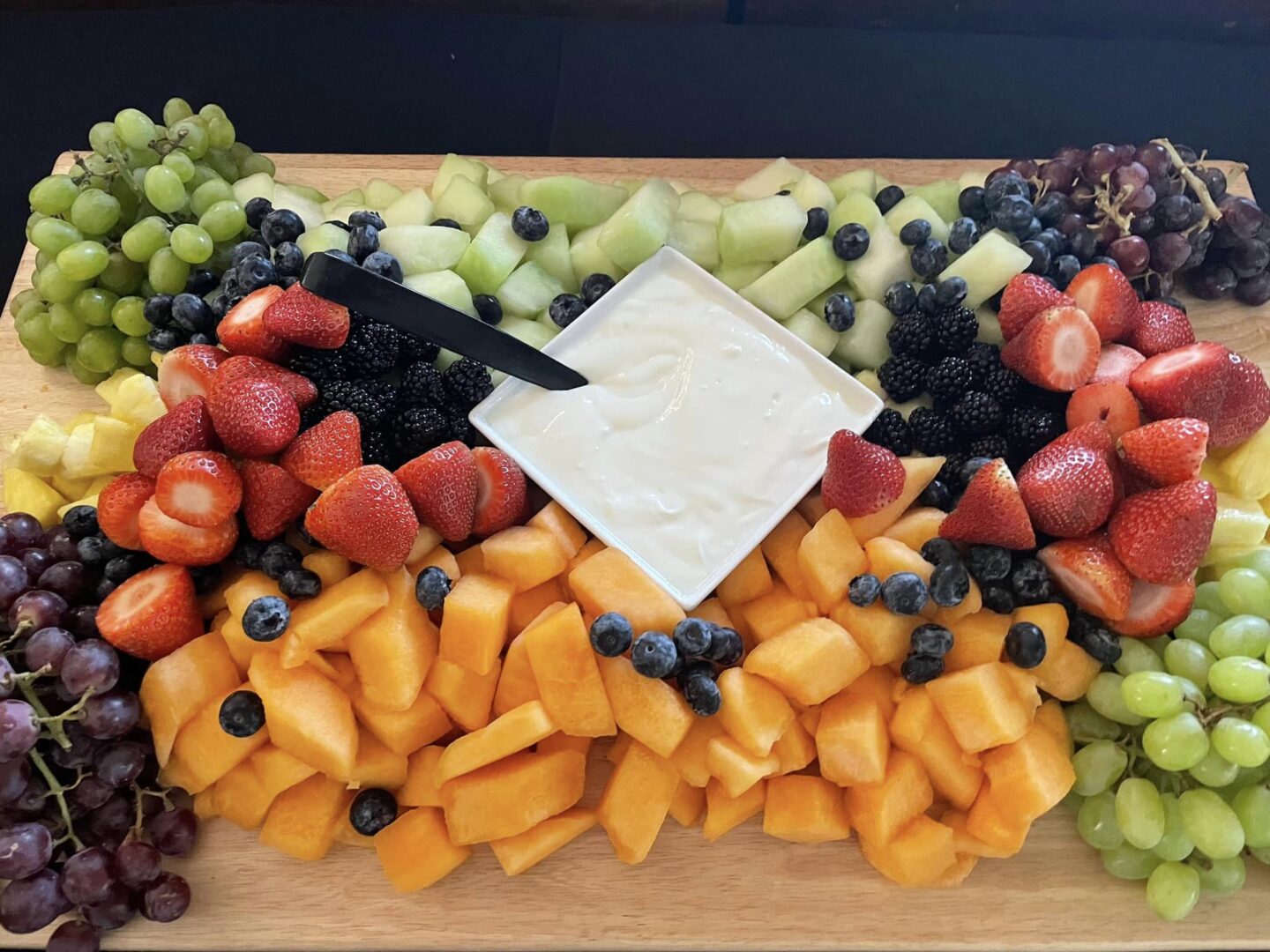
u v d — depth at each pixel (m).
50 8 0.64
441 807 0.38
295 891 0.38
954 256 0.46
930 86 0.63
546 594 0.40
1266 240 0.48
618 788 0.38
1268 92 0.62
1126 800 0.37
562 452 0.41
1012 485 0.37
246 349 0.40
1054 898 0.38
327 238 0.45
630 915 0.37
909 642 0.38
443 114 0.63
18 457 0.42
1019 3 0.64
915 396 0.43
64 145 0.62
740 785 0.36
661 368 0.43
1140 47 0.64
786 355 0.43
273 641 0.37
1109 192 0.47
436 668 0.38
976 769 0.37
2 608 0.37
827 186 0.49
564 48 0.65
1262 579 0.39
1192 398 0.39
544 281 0.46
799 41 0.64
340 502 0.35
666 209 0.46
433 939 0.37
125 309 0.45
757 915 0.37
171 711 0.37
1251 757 0.35
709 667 0.38
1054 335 0.40
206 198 0.46
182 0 0.64
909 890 0.38
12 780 0.35
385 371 0.42
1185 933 0.37
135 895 0.36
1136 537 0.37
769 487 0.41
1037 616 0.38
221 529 0.38
